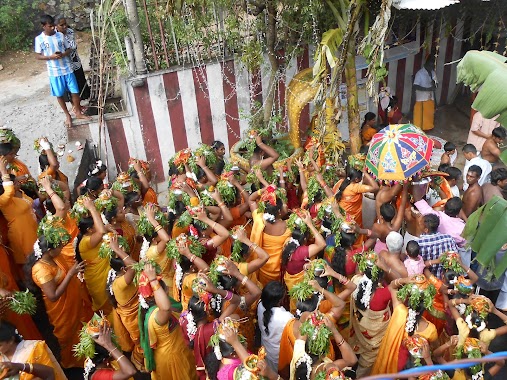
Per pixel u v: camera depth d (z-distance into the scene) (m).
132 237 6.03
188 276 4.80
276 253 5.43
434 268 5.32
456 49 10.38
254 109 8.98
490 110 3.40
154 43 8.35
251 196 6.12
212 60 8.62
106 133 8.77
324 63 6.96
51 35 8.11
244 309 4.73
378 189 6.18
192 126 9.06
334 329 4.02
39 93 10.51
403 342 4.28
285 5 7.82
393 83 10.33
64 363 5.73
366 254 4.78
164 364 4.57
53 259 5.20
